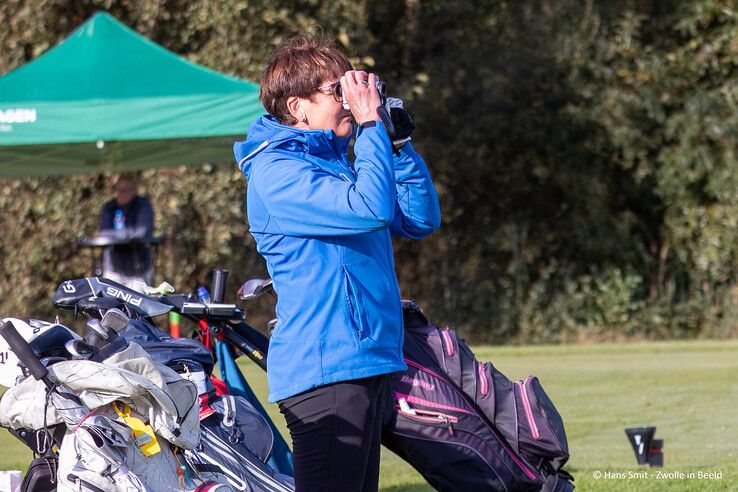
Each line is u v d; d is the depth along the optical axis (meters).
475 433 13.94
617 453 23.56
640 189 63.16
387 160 11.23
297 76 11.89
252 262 55.84
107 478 11.91
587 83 61.97
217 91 34.12
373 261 11.57
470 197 64.44
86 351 12.87
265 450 14.97
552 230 63.44
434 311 62.50
